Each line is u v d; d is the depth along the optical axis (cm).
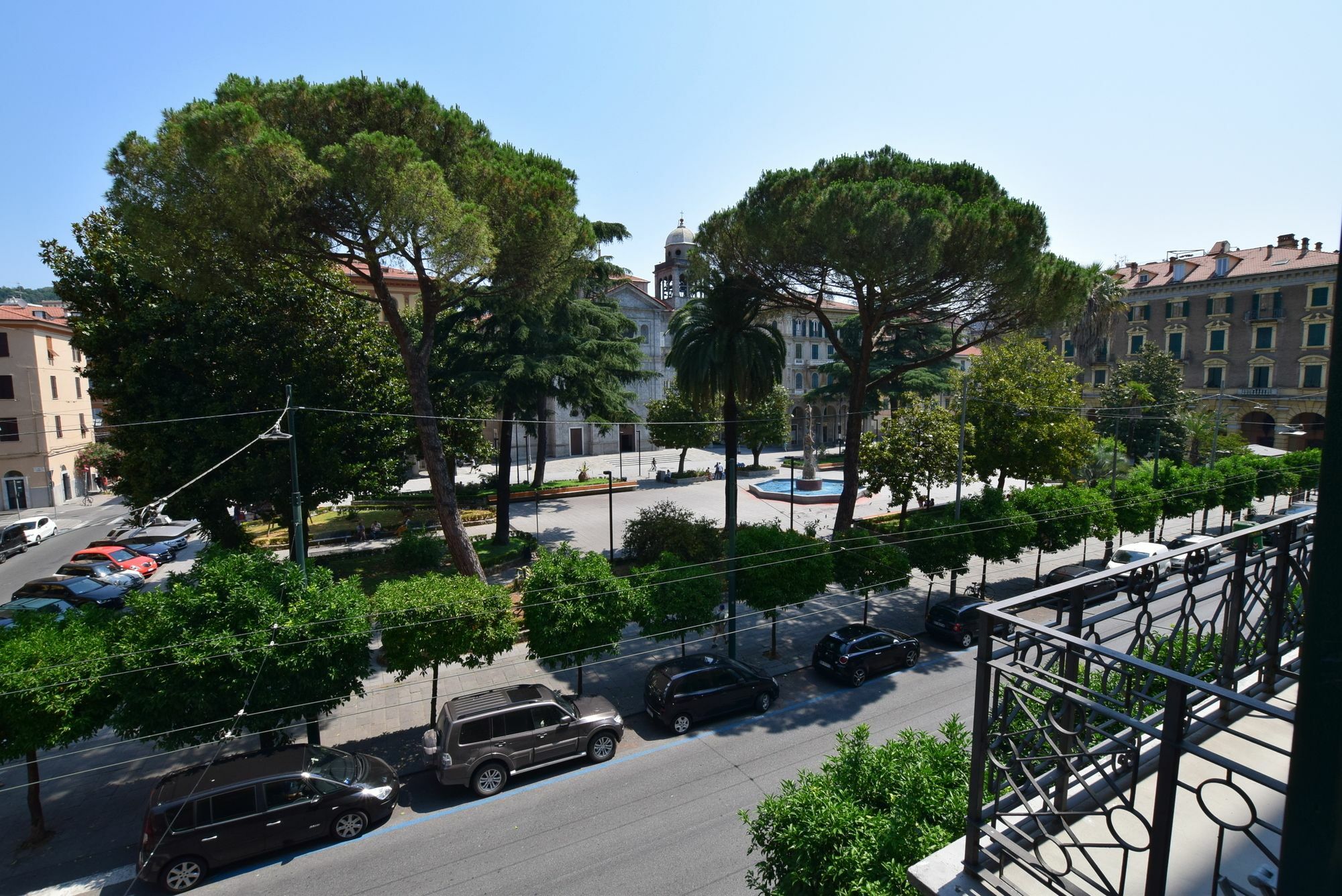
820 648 1638
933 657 1761
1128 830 377
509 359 2394
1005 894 326
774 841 559
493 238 1563
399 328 1705
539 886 932
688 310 1936
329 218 1504
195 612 1077
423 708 1472
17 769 1265
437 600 1265
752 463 5181
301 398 1858
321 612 1138
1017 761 340
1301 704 188
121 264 1792
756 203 1805
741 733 1366
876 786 550
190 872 945
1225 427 3794
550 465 5056
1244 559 449
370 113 1569
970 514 2073
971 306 1884
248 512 3034
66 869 994
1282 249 4578
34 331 3722
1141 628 415
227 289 1652
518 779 1207
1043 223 1711
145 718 1016
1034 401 2555
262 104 1493
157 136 1415
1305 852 188
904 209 1498
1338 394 173
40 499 3747
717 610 1981
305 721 1130
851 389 1972
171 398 1798
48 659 991
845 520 1972
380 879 955
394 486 2191
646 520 2419
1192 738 438
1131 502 2450
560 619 1358
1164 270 5138
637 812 1099
